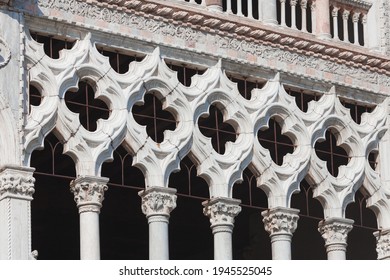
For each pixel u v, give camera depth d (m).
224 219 54.66
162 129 60.22
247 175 63.84
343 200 57.75
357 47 59.78
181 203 67.19
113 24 54.25
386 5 60.94
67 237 67.75
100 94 53.50
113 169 63.47
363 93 59.50
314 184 57.50
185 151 54.62
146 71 54.50
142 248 69.38
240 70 56.72
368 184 58.66
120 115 53.62
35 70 52.38
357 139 58.72
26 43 52.38
